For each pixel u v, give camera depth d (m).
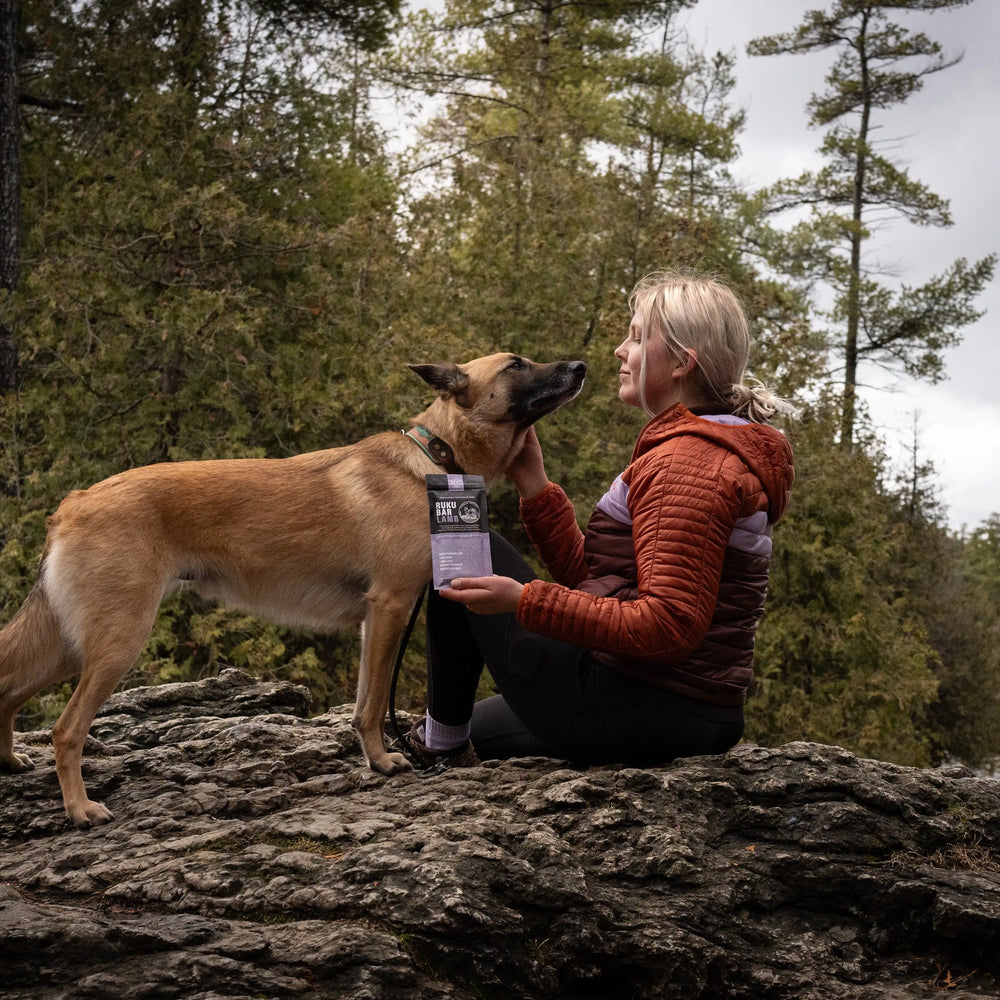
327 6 15.12
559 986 2.46
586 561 3.07
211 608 11.72
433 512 2.76
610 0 23.09
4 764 3.59
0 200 13.13
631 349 3.06
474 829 2.71
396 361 11.88
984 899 2.52
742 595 2.86
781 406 3.00
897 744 16.06
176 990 2.20
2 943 2.28
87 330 12.12
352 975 2.26
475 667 3.28
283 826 2.91
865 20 29.98
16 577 11.11
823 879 2.65
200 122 13.70
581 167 18.36
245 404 12.74
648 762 3.08
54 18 14.59
